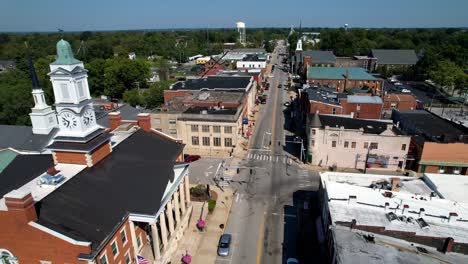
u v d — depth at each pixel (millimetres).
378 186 44344
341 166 65500
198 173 63500
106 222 30297
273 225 46938
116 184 35625
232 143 73312
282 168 65438
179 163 43125
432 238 30391
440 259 28672
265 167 65938
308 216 48438
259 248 42125
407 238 31234
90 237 27828
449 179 45156
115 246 30797
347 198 39281
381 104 83938
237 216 49219
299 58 180250
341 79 128000
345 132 62500
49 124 60625
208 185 54500
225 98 86062
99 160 38219
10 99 83250
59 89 34719
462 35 198375
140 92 123875
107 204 32562
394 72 168625
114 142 44906
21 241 27000
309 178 61094
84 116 36281
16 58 142125
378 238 31125
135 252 34750
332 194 40250
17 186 37719
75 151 35750
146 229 39969
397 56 175375
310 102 84250
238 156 71500
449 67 131250
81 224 28734
